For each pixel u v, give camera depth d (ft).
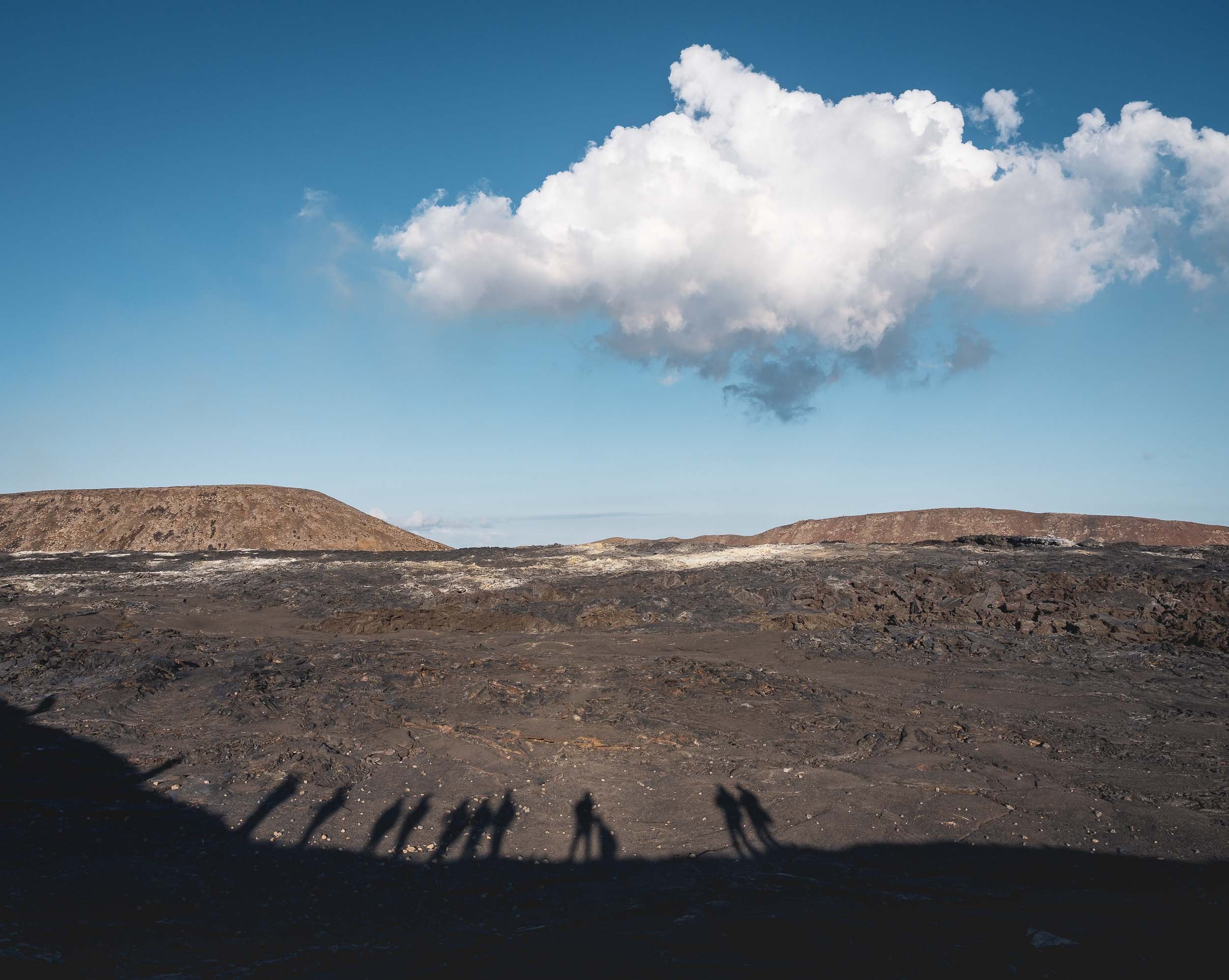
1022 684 46.09
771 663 52.80
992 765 32.09
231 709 38.34
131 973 17.22
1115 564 83.76
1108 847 24.81
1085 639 57.41
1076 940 18.21
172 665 46.16
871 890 22.41
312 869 24.12
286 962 18.01
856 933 19.03
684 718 38.06
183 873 23.48
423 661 48.75
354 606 81.05
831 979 16.58
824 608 71.82
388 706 39.24
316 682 43.27
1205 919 19.60
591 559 106.22
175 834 26.09
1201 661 50.70
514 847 25.70
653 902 21.94
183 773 30.96
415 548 197.67
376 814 27.91
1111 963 16.94
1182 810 27.17
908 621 66.13
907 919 20.07
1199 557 86.84
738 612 71.20
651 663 49.44
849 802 28.43
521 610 74.43
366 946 19.07
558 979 16.79
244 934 19.92
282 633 67.82
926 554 94.22
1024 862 24.00
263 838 26.05
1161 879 22.70
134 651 51.52
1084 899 21.36
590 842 26.02
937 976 16.58
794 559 94.32
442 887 23.21
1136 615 63.46
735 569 88.22
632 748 33.91
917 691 44.62
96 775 30.60
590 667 48.29
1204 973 16.43
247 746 33.65
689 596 76.43
